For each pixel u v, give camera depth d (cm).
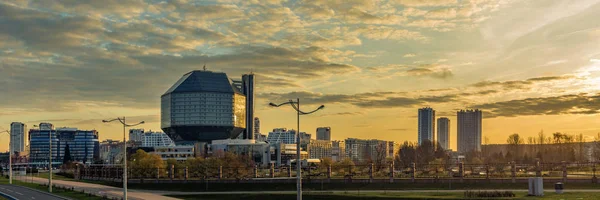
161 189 18725
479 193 13500
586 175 18738
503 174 19250
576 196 12425
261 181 18600
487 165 18900
